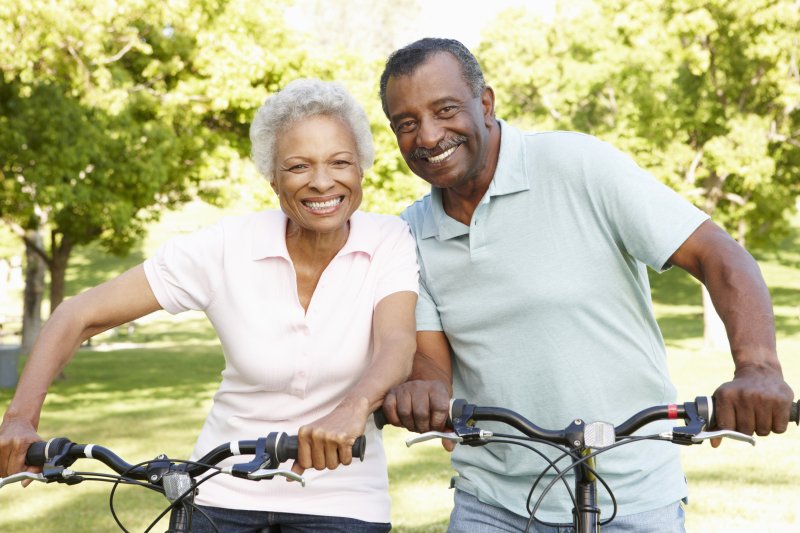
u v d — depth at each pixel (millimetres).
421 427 2078
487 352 2541
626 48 20250
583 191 2422
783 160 20516
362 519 2420
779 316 25484
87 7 11391
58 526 6285
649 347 2512
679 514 2531
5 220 15383
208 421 2572
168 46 14578
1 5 10672
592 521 2039
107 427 11156
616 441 1964
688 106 19516
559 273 2438
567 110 23719
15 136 12875
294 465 1948
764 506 6527
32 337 18984
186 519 2043
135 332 28984
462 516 2682
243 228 2475
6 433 2109
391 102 2453
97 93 12758
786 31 17797
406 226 2594
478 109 2451
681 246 2283
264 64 14578
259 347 2414
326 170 2266
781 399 1846
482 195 2521
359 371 2428
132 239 17891
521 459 2535
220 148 15719
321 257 2428
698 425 1877
